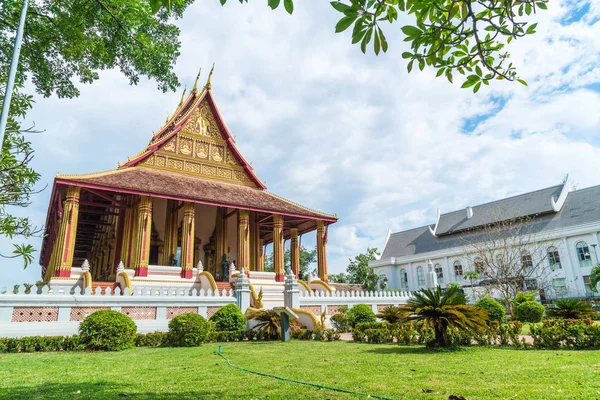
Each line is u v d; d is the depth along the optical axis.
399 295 21.45
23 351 9.98
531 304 19.44
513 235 35.50
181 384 5.48
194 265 26.36
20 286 11.93
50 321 12.13
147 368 7.12
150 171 23.75
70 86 10.52
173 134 25.27
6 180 5.86
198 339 11.41
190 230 21.42
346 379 5.62
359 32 3.62
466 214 47.16
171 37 10.83
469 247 41.06
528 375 5.71
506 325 10.59
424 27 3.91
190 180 24.69
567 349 9.09
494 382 5.23
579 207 37.34
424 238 51.28
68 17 9.02
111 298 13.34
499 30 3.82
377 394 4.64
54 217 23.91
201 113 27.14
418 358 7.77
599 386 4.83
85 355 9.26
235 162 27.64
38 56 9.29
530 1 3.66
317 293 19.70
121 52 10.27
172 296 14.54
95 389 5.20
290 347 10.66
